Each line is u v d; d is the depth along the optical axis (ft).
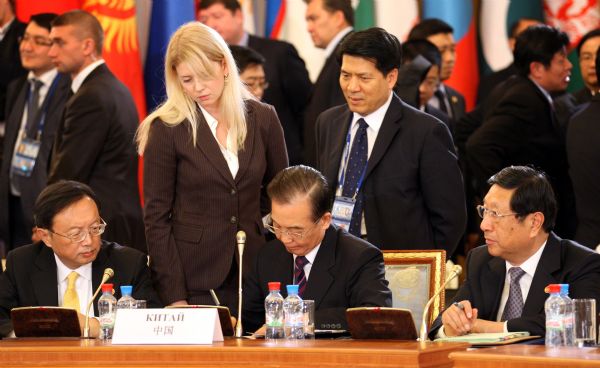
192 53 33.94
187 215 34.73
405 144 37.70
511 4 59.62
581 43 52.95
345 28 52.60
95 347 26.50
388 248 37.40
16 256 35.55
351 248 32.68
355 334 28.02
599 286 31.09
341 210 37.86
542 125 47.29
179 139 34.68
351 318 27.94
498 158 47.01
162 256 34.30
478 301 32.81
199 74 33.99
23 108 53.26
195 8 58.59
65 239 33.99
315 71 60.18
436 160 37.52
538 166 47.24
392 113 38.11
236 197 34.71
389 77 37.91
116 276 34.99
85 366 26.50
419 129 37.78
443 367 24.73
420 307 34.37
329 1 52.34
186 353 25.86
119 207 46.39
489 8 60.03
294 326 29.63
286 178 31.78
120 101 47.16
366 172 37.70
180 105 34.78
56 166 46.19
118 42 55.11
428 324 33.81
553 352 23.98
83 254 34.24
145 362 26.09
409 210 37.45
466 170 53.11
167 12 56.65
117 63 55.06
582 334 27.73
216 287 34.45
